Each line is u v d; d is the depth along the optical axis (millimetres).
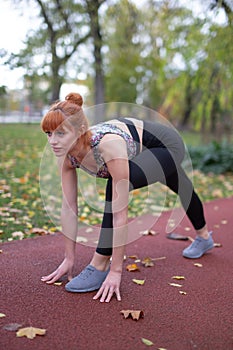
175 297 2289
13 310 1992
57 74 8898
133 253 3115
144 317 2006
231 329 1932
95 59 10781
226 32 8148
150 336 1817
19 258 2826
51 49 8570
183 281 2555
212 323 1986
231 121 11453
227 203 5543
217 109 10297
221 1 7680
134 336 1807
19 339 1709
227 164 8570
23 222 3768
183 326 1938
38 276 2488
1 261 2740
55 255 2932
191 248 3061
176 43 9070
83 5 8906
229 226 4180
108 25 12555
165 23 9172
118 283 2240
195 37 8656
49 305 2076
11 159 6910
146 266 2805
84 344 1711
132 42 15008
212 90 9125
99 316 1984
